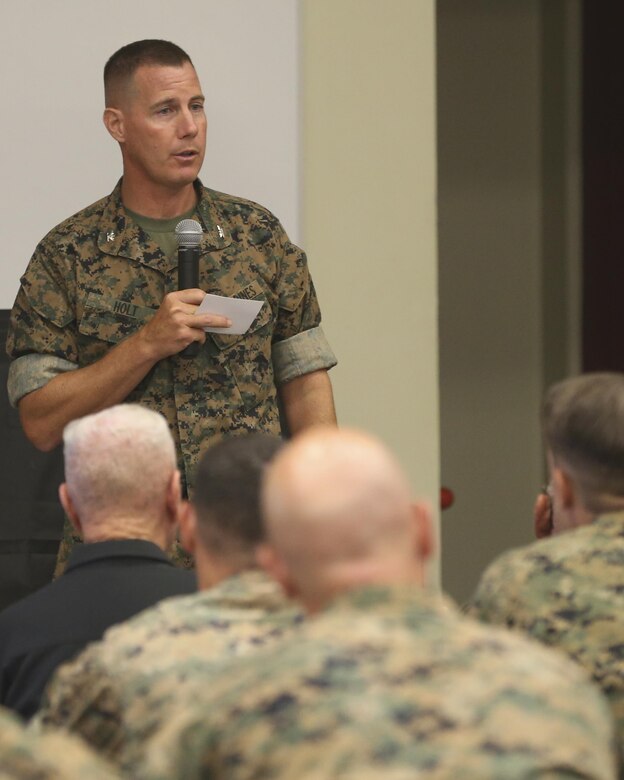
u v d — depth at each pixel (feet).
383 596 9.62
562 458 15.34
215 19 29.53
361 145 30.53
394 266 30.83
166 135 23.47
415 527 10.30
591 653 14.10
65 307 23.71
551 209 48.01
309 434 10.32
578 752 8.77
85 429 16.33
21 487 28.27
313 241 30.35
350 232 30.55
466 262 47.85
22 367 23.88
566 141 47.85
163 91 23.47
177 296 22.44
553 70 47.83
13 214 28.99
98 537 16.28
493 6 47.67
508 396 48.03
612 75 46.55
